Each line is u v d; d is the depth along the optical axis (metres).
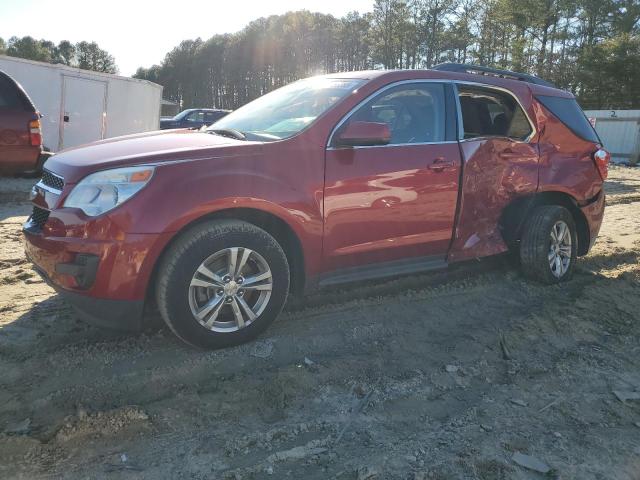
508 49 47.16
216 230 3.20
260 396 2.93
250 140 3.59
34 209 3.54
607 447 2.63
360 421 2.76
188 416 2.72
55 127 13.67
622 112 27.86
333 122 3.67
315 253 3.62
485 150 4.36
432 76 4.23
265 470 2.37
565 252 5.04
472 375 3.29
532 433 2.72
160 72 118.38
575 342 3.82
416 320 4.05
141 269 3.03
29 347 3.33
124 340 3.47
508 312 4.29
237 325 3.39
